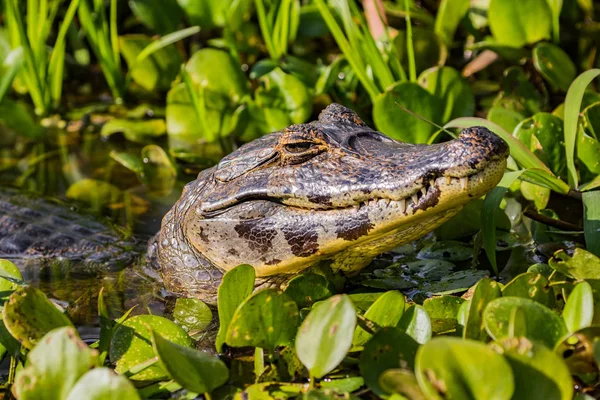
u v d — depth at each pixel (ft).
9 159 42.52
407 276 27.09
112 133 45.14
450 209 22.79
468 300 22.09
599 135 31.01
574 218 30.86
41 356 18.63
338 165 23.59
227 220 24.85
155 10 46.93
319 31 45.03
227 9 45.65
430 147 23.03
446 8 41.19
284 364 21.15
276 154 24.54
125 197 36.83
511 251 29.01
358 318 20.98
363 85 40.14
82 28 50.57
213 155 40.47
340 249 23.97
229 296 22.12
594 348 18.42
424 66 41.57
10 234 32.42
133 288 28.09
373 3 40.22
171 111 42.34
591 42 43.47
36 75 45.44
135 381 21.26
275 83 40.27
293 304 20.77
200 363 19.69
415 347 19.75
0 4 51.06
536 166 28.32
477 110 41.16
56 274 29.63
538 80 41.55
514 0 39.73
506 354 17.20
